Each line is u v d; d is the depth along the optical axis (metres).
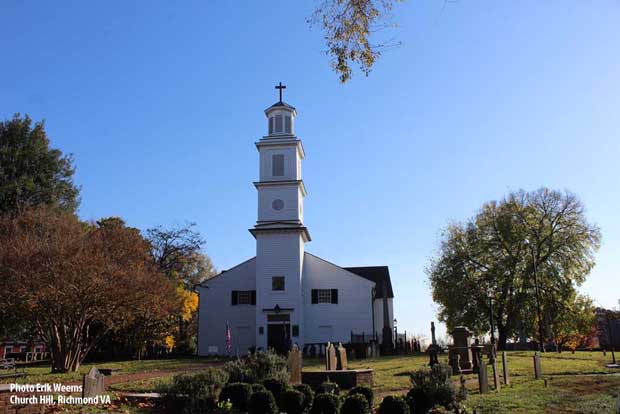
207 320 51.09
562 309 49.81
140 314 35.44
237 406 14.45
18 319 30.22
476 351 23.91
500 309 50.81
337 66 13.84
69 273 28.27
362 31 13.30
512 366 25.94
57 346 29.77
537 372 21.75
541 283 49.78
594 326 57.75
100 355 46.59
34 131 48.19
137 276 31.33
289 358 19.56
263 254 48.75
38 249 28.56
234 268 51.91
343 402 14.20
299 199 49.97
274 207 49.53
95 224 49.06
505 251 51.31
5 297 27.92
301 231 48.78
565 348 53.25
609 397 15.98
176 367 31.47
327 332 49.50
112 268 30.25
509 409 14.61
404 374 23.36
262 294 48.00
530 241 50.53
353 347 39.62
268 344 47.00
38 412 14.28
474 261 52.25
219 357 45.22
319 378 20.09
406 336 57.31
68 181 50.56
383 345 44.84
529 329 50.38
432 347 25.30
